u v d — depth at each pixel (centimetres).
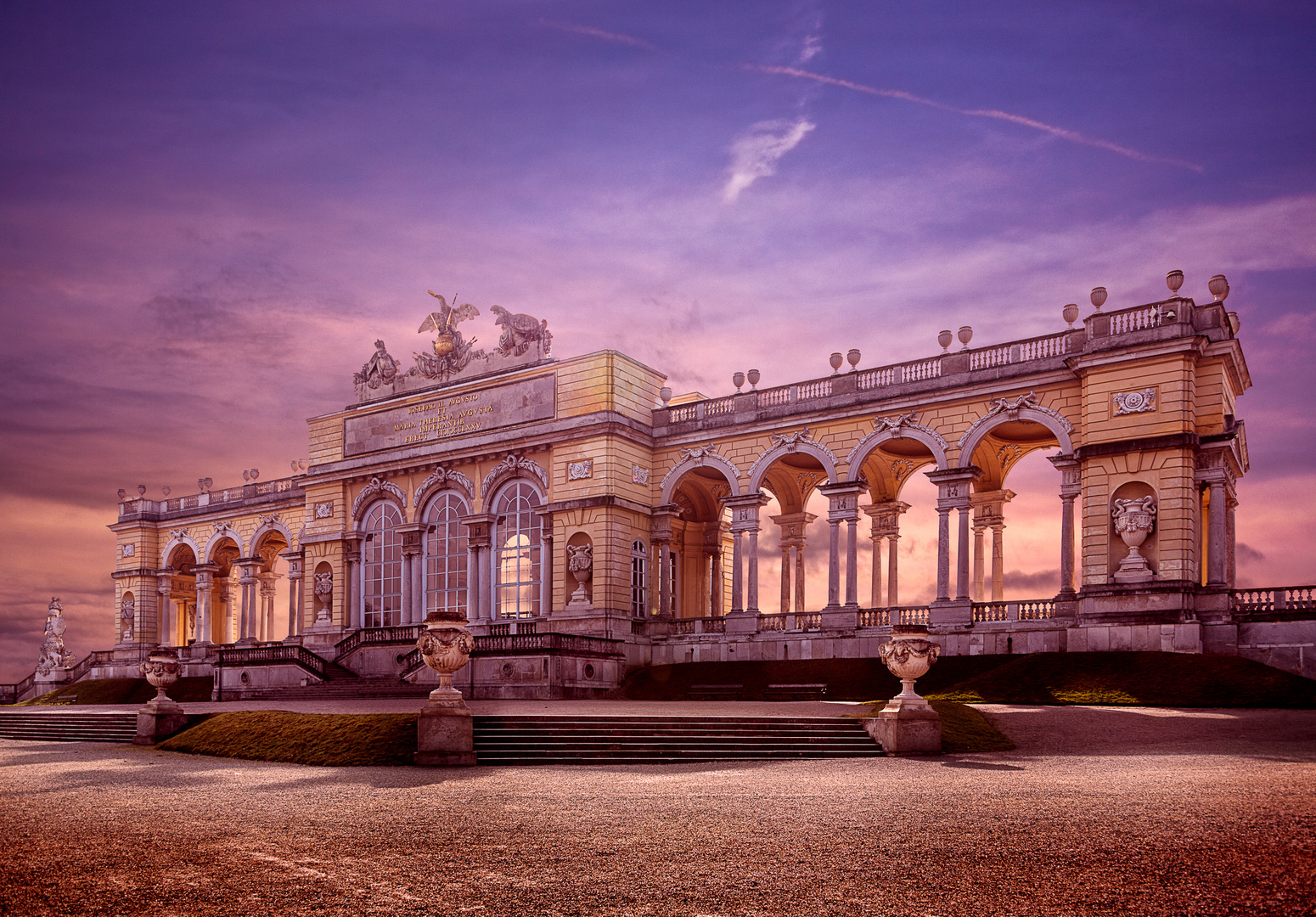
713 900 1210
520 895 1243
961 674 4525
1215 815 1619
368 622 6794
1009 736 2956
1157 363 4388
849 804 1841
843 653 5216
